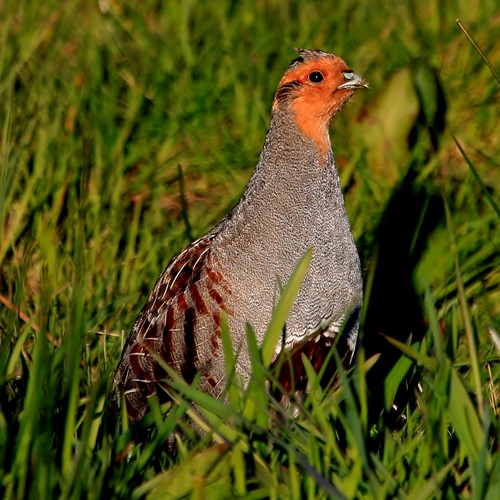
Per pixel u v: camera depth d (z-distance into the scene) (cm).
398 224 1224
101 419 810
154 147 1453
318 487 735
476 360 772
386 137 1383
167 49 1695
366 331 1123
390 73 1553
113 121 1444
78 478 672
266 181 933
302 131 935
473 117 1488
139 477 768
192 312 927
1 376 789
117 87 1563
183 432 923
